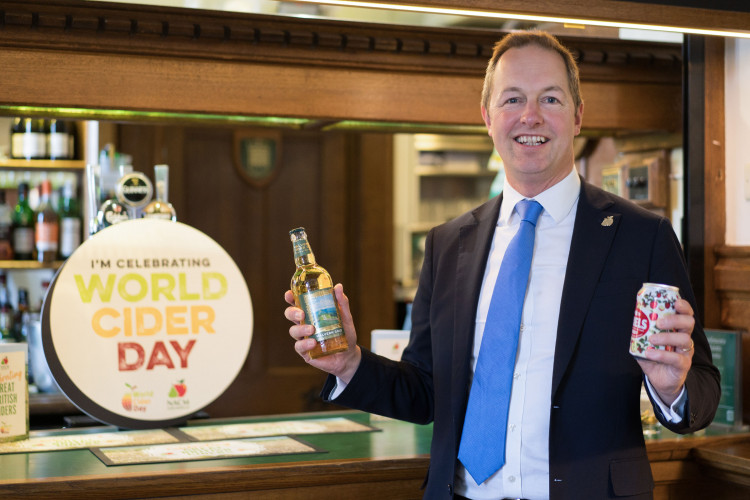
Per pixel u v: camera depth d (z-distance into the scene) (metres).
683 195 2.59
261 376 5.01
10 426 2.19
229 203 4.97
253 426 2.42
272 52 2.47
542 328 1.67
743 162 2.54
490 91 1.80
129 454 2.04
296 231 1.77
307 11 2.23
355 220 5.22
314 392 5.07
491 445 1.65
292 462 1.95
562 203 1.75
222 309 2.38
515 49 1.76
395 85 2.61
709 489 2.25
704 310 2.57
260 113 2.49
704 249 2.57
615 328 1.63
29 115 2.49
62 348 2.21
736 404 2.40
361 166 5.18
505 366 1.66
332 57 2.53
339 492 1.97
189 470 1.87
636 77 2.84
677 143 2.89
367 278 5.22
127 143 4.69
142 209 2.53
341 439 2.24
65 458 2.01
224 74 2.45
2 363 2.17
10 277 4.24
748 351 2.47
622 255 1.67
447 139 5.89
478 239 1.82
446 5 1.84
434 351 1.79
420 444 2.17
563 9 1.92
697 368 1.67
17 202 4.21
